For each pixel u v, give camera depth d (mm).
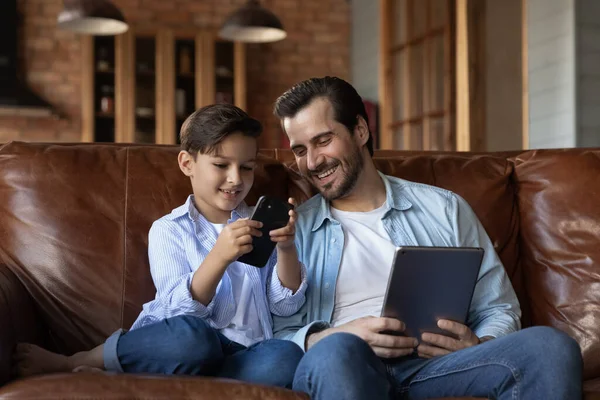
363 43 6754
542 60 4508
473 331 1862
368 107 6328
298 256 1949
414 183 2076
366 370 1405
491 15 4711
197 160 1883
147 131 6332
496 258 1979
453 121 4852
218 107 1891
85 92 6195
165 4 6758
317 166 1945
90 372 1513
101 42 6309
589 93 4289
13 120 6367
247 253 1754
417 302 1634
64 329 1909
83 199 1991
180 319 1641
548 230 2137
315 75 6992
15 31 6250
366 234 1966
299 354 1671
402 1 5480
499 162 2268
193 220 1906
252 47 6902
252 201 2082
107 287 1935
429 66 5125
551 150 2246
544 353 1456
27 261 1936
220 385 1454
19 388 1434
